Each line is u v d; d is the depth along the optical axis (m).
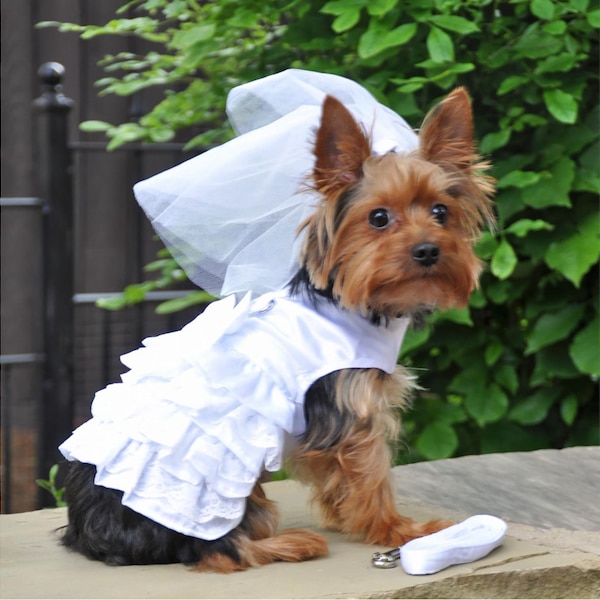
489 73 5.62
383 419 3.65
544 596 3.37
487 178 3.95
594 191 5.25
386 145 3.78
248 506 3.56
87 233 7.79
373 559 3.44
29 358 6.51
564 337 5.49
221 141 6.09
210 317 3.59
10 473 6.68
